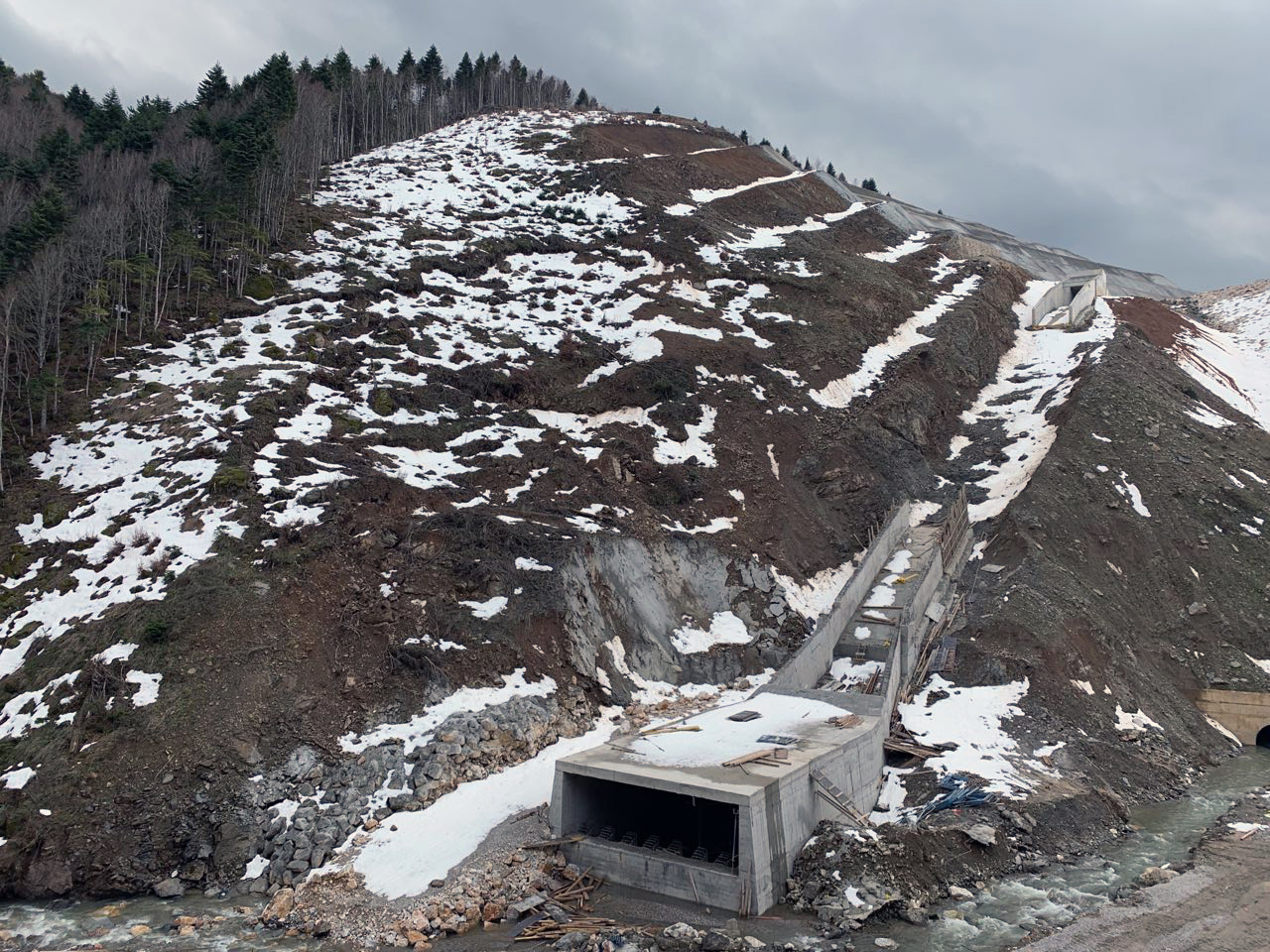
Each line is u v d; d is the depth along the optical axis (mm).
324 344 50312
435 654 33000
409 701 31594
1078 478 51844
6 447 40875
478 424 47344
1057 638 39406
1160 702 40125
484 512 39844
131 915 24531
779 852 25734
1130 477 53250
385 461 42062
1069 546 46938
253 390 44625
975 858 27516
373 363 49781
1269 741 41812
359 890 25375
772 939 23422
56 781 26859
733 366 56344
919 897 25422
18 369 43781
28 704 29703
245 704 29516
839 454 52281
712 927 24016
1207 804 33688
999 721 35500
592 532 40375
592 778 28109
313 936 23688
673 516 45000
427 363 50938
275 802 27844
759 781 25859
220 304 53031
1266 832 30516
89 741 27969
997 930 24094
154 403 43594
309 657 31484
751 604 42688
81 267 50844
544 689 33969
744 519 46406
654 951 22797
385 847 26859
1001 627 39719
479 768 30172
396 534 36969
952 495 53750
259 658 30750
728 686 38750
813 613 43406
